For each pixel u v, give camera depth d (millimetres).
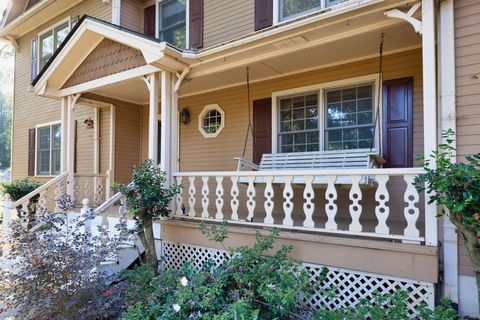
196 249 4516
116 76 5496
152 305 3217
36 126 9672
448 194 2582
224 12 6508
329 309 3322
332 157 4879
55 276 3049
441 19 3201
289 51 4281
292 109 5770
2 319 3348
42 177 9336
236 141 6406
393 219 4758
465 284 2971
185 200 6961
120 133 7742
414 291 3049
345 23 3639
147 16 7977
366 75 5000
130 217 5145
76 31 5707
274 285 3088
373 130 4949
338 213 5230
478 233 2752
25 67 10320
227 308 2961
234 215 4207
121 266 4582
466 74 3092
